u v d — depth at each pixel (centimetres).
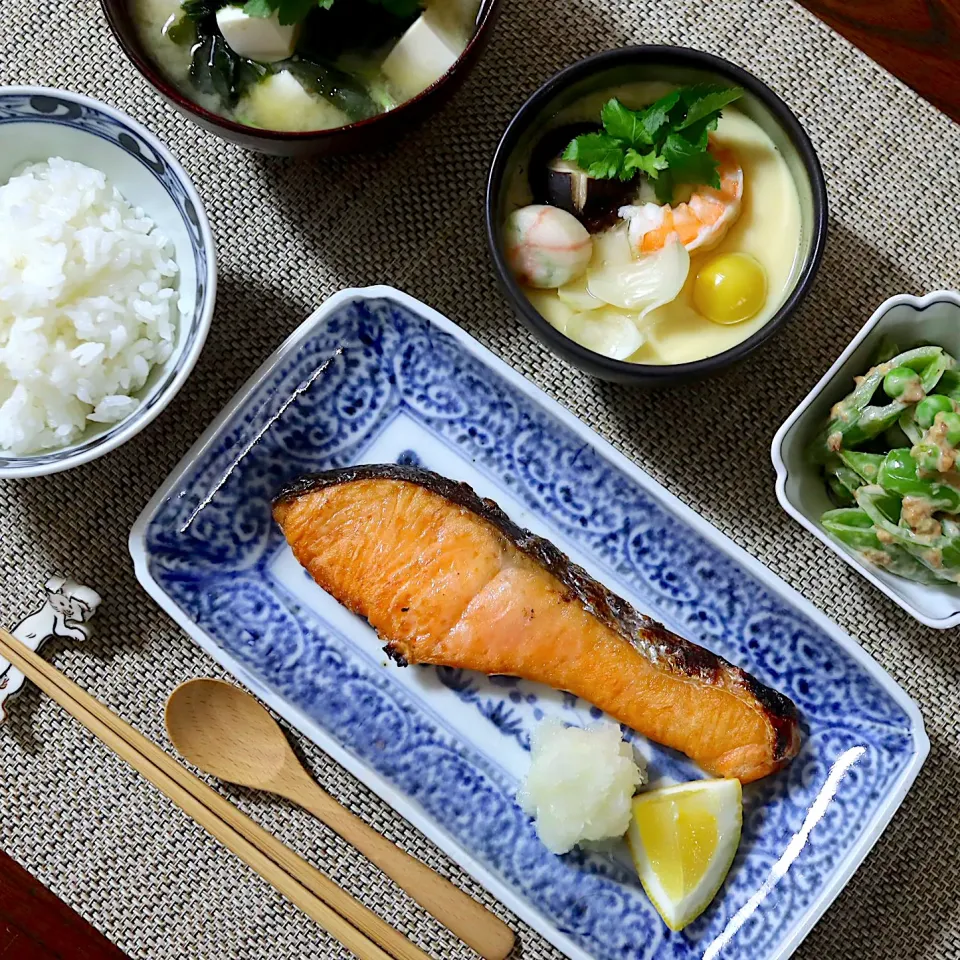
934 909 64
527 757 64
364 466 64
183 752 64
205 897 65
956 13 66
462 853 62
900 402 60
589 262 62
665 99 60
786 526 65
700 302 62
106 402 62
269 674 65
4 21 66
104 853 65
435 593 62
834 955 64
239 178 66
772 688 64
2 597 65
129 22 61
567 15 66
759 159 62
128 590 65
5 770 65
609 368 60
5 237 61
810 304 65
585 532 65
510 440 65
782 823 64
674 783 64
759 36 66
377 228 66
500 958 63
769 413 65
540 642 62
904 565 62
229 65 61
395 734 64
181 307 63
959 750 64
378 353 65
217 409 66
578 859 64
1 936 65
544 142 62
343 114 62
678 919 62
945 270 66
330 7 60
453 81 60
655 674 63
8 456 61
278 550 65
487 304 66
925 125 66
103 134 62
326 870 65
